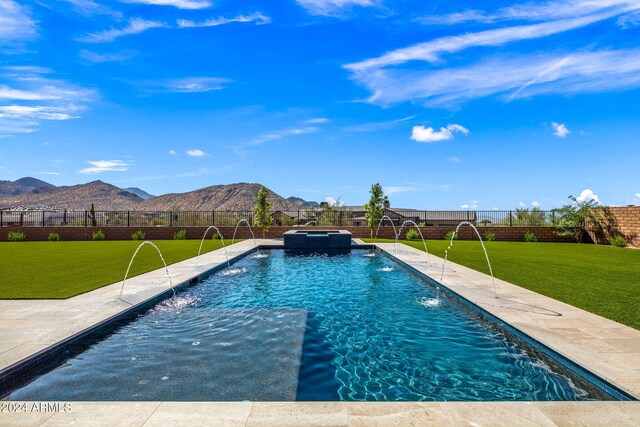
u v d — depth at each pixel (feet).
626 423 7.61
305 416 7.80
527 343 13.16
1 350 11.55
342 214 73.05
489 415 7.88
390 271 30.94
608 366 10.30
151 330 15.79
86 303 17.62
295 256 41.52
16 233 61.93
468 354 13.21
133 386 10.76
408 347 13.93
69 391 10.41
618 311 15.94
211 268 29.17
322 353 13.39
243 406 8.25
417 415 7.86
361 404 8.33
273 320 17.30
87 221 68.95
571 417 7.82
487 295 19.20
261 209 62.54
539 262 32.12
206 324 16.67
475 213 64.18
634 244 46.68
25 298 18.56
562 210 56.95
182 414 7.96
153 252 41.37
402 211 123.34
